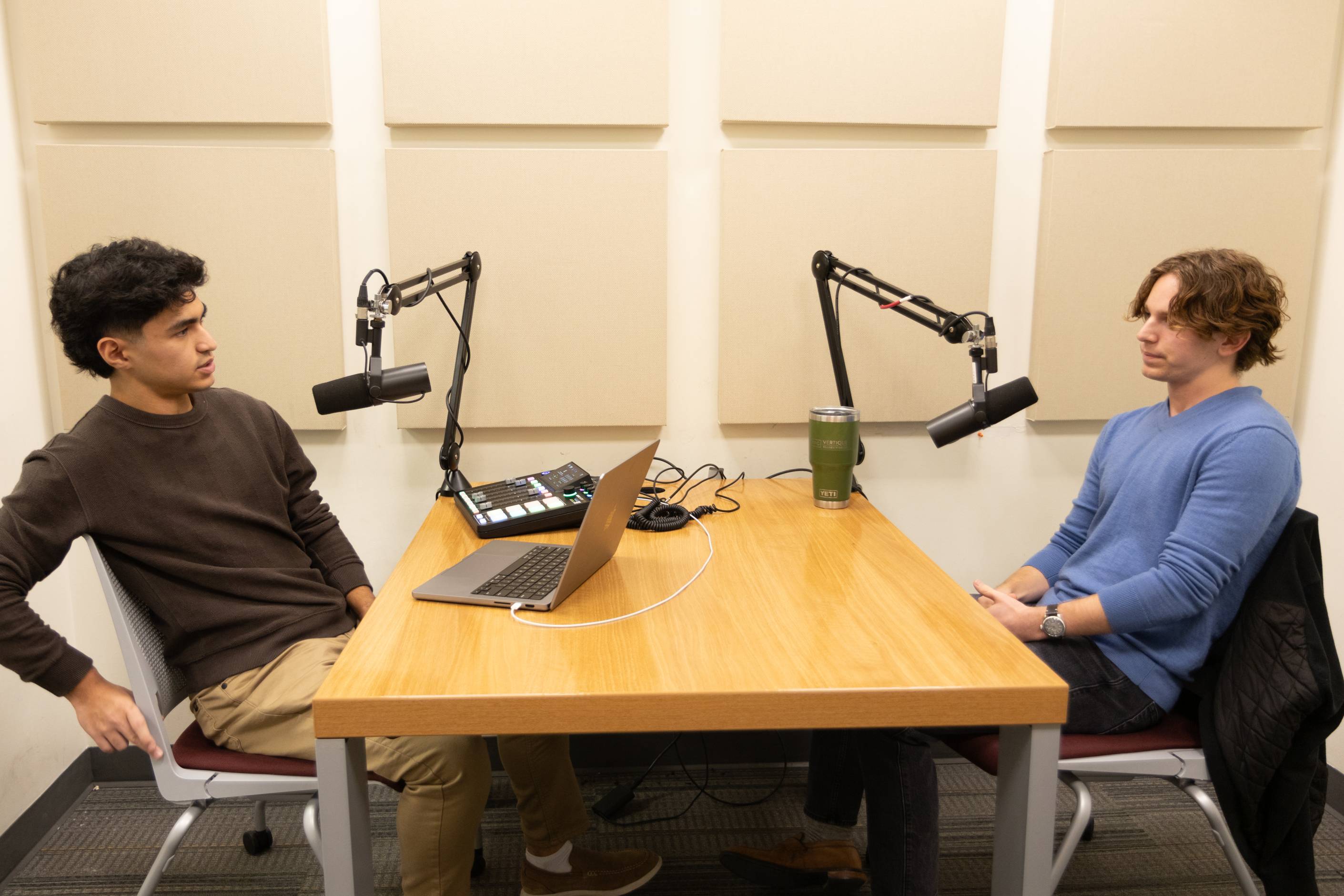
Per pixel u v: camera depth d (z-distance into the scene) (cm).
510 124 187
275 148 185
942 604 122
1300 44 189
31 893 169
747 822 193
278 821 194
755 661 104
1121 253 195
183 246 186
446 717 95
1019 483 208
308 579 149
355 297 194
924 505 209
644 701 96
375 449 200
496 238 190
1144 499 142
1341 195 193
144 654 129
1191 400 142
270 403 193
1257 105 191
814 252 193
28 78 179
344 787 100
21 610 119
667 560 141
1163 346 139
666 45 186
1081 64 188
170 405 136
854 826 191
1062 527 167
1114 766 127
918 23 187
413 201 187
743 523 163
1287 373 200
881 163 191
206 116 182
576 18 184
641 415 199
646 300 194
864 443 205
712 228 196
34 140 184
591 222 191
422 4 181
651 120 188
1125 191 193
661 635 111
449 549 147
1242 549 127
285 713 128
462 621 116
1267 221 195
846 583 130
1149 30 188
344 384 153
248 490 144
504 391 196
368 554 204
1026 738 102
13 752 177
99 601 199
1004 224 198
